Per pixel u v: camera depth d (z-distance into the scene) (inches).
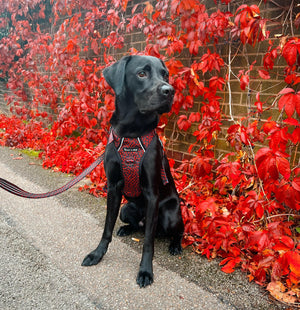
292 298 69.6
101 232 101.3
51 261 83.2
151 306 67.8
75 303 67.5
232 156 129.3
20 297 68.2
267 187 81.4
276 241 75.0
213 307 68.0
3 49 273.0
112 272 79.8
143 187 82.4
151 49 126.5
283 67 110.0
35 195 72.9
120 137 80.6
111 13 176.4
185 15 113.6
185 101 128.7
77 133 217.0
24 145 216.8
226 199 118.3
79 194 134.5
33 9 260.4
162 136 139.9
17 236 95.7
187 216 96.3
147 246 78.9
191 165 135.1
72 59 195.8
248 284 76.6
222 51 128.1
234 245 88.5
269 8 112.0
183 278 78.5
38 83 251.9
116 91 79.1
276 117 113.7
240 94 124.5
